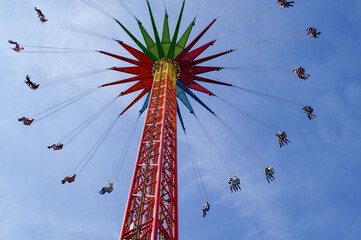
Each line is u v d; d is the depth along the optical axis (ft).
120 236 71.26
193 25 127.65
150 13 123.95
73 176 109.40
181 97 136.15
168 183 90.17
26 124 120.47
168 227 78.13
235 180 107.86
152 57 128.77
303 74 122.83
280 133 119.34
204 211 103.04
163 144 89.71
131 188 81.61
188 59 131.75
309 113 125.59
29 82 118.73
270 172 107.24
